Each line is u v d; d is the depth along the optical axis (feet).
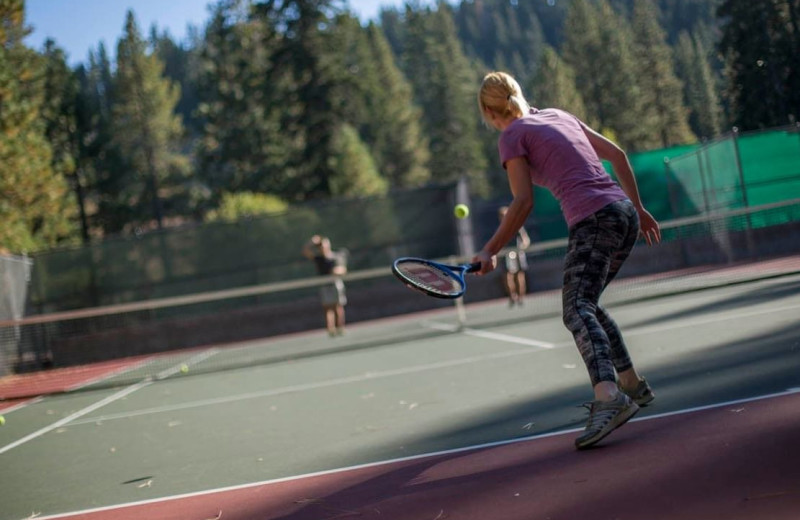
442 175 187.11
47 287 55.36
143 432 18.85
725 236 53.36
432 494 9.77
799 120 59.41
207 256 58.13
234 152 168.04
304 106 123.54
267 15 123.85
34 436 20.52
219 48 179.11
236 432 17.06
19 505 12.74
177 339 56.85
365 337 41.81
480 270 11.38
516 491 9.29
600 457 10.18
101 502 12.17
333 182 121.80
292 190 128.77
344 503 10.05
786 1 58.95
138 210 172.14
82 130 158.20
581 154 11.10
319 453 13.57
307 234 58.95
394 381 22.03
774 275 33.22
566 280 11.07
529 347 25.82
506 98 11.85
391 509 9.41
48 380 41.86
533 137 11.12
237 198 80.59
